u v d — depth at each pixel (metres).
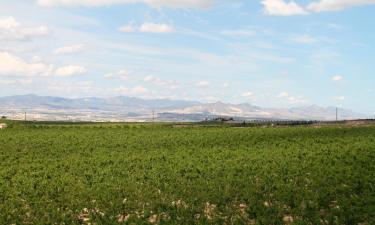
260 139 72.75
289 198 33.91
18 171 51.00
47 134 86.00
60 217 32.00
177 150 64.06
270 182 40.50
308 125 106.56
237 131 87.19
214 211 32.12
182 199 35.78
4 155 62.69
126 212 33.09
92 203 35.91
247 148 62.81
